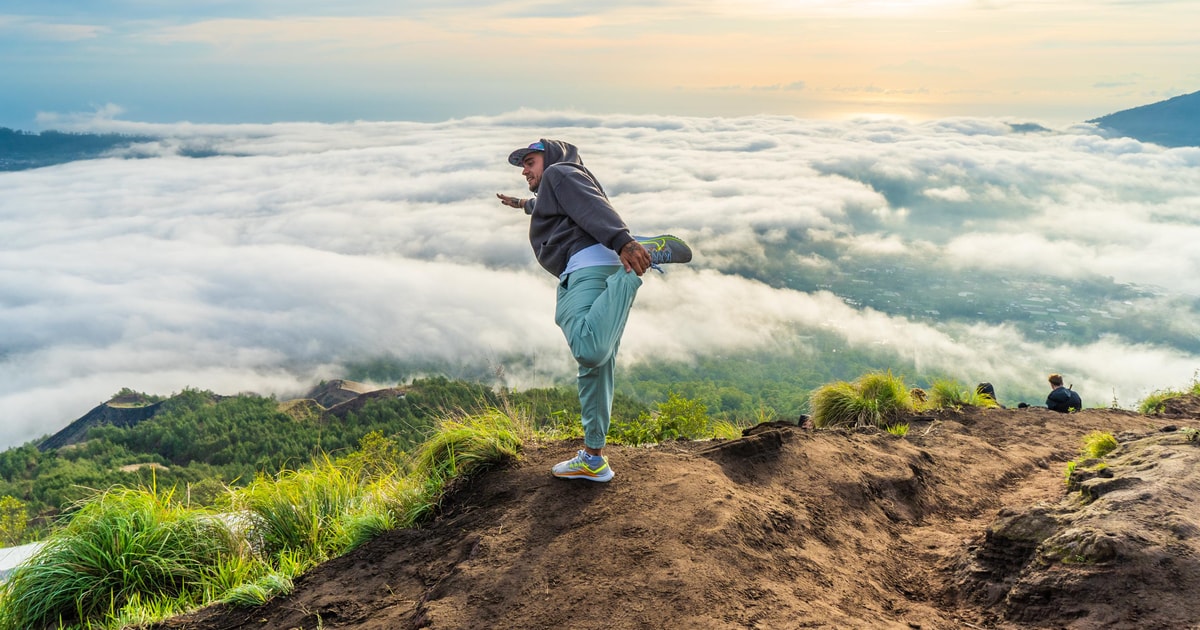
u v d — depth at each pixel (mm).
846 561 3133
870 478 4039
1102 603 2342
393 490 3945
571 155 3326
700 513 3090
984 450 5441
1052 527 2871
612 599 2537
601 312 3004
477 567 2836
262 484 4324
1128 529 2582
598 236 2928
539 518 3197
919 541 3521
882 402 7680
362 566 3217
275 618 2893
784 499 3553
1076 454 5961
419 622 2529
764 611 2477
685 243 3139
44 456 94625
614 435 6539
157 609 3432
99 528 3867
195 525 3994
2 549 4266
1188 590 2293
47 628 3553
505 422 4500
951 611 2779
